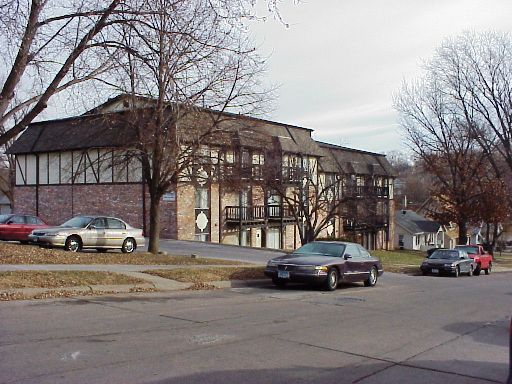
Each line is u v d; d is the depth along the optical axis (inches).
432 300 600.7
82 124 894.4
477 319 466.9
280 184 1226.0
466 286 843.4
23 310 398.9
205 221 1406.3
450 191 1828.2
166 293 541.3
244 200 1521.9
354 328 388.5
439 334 382.3
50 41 534.9
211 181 845.8
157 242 855.1
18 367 247.6
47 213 1552.7
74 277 532.7
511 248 3772.1
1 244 776.9
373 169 2065.7
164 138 755.4
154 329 347.3
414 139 2492.6
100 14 528.7
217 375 248.8
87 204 1457.9
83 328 340.2
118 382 230.7
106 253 818.2
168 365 261.3
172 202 1332.4
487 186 1812.3
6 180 2245.3
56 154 1524.4
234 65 836.6
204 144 797.9
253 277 692.1
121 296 498.0
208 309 445.7
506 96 1742.1
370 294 631.2
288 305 496.4
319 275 615.8
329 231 1795.0
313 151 1691.7
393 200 2262.6
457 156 1791.3
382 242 2155.5
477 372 277.1
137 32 557.3
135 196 1379.2
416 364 289.1
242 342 321.4
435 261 1124.5
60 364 254.8
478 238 3193.9
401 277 993.5
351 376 259.0
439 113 2637.8
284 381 244.8
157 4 559.5
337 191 1464.1
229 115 820.0
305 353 301.3
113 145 824.9
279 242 1647.4
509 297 680.4
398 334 373.7
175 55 646.5
